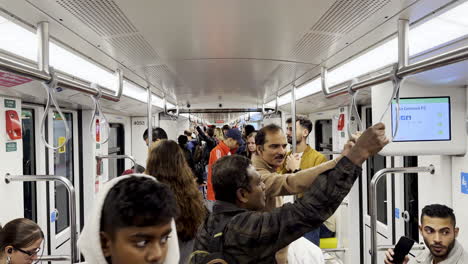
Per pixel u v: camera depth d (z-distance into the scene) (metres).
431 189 2.30
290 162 2.39
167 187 0.70
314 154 2.94
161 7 1.32
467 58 1.02
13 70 1.19
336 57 2.18
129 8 1.33
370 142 0.88
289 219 0.92
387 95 2.02
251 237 0.97
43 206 3.38
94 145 4.18
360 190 4.17
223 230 1.10
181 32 1.66
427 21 1.44
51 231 3.53
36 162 3.27
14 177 1.94
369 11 1.36
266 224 0.96
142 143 6.05
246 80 3.22
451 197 2.16
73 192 1.93
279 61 2.33
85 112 4.15
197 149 6.03
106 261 0.67
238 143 4.57
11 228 1.84
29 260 1.86
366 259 4.06
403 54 1.42
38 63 1.45
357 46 1.90
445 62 1.09
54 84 1.46
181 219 1.59
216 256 1.02
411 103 2.01
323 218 0.90
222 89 3.90
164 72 2.72
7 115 2.49
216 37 1.76
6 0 1.23
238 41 1.84
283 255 1.66
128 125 5.98
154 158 1.68
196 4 1.29
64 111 3.86
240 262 1.00
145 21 1.49
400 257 1.67
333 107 4.50
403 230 3.26
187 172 1.70
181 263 1.55
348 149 0.98
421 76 1.80
